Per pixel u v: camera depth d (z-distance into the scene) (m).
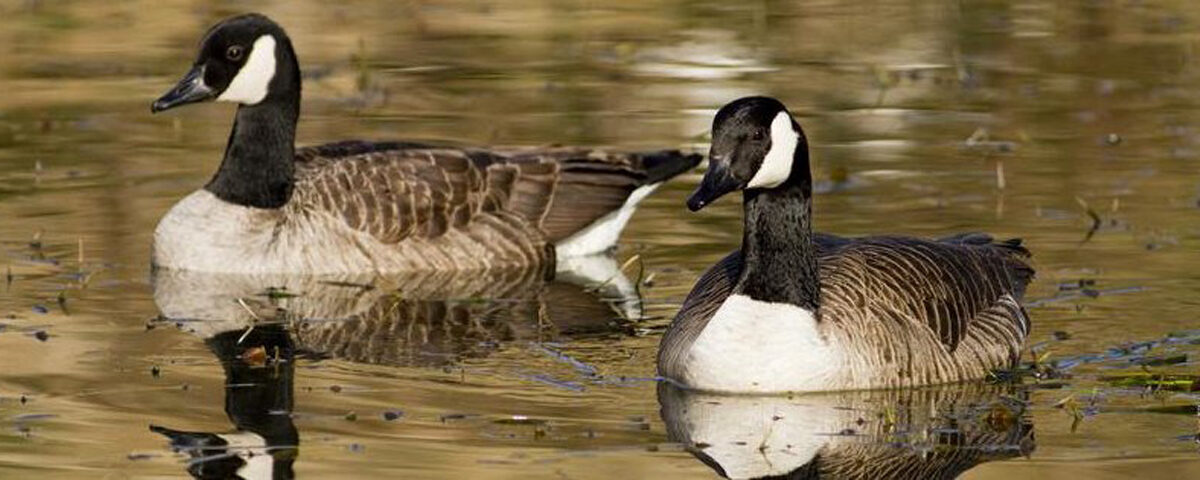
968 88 24.19
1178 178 19.56
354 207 17.64
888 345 13.26
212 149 21.47
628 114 22.77
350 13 29.44
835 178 19.70
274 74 17.81
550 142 21.31
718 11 29.70
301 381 13.62
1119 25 28.19
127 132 22.17
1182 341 14.32
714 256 17.64
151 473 11.40
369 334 15.16
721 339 13.16
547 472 11.38
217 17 28.72
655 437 12.18
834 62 25.81
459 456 11.70
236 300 16.36
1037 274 16.23
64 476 11.32
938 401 13.05
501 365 14.12
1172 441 11.99
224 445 11.98
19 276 16.73
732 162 12.84
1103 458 11.65
